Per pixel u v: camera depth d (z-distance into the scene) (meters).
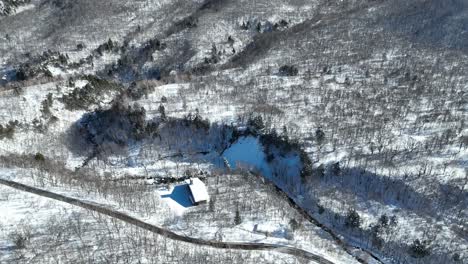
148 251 66.88
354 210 82.12
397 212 83.19
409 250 75.94
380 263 74.69
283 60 149.12
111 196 80.69
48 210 73.31
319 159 94.19
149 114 110.69
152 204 80.69
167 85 128.75
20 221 69.50
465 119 105.75
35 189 78.62
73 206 75.38
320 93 120.75
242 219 79.50
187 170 96.31
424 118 106.56
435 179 86.88
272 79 133.25
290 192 91.19
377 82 128.12
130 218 74.81
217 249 70.69
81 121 113.38
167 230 73.69
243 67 146.75
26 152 94.19
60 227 69.38
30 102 110.75
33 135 100.31
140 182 91.06
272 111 110.00
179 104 115.69
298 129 102.69
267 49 159.75
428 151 94.31
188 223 76.81
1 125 98.00
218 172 95.94
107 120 112.00
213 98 119.06
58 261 62.47
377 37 162.38
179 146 104.81
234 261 67.62
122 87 135.38
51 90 119.06
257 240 74.31
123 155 102.25
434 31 163.00
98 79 133.25
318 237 78.81
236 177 93.69
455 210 81.94
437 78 128.12
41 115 106.75
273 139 100.38
